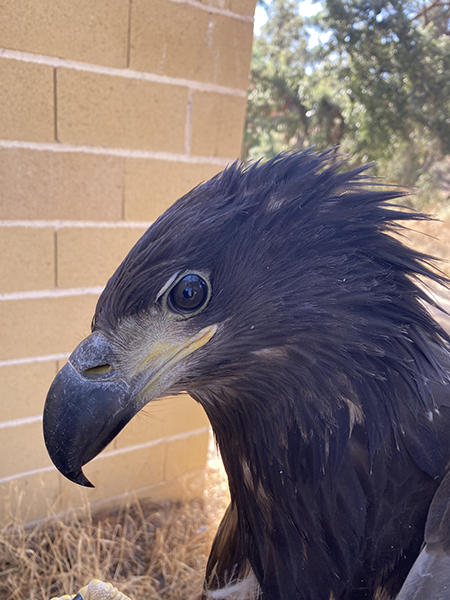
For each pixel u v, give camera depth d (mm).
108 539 1563
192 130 1435
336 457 724
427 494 709
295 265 689
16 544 1492
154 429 1633
